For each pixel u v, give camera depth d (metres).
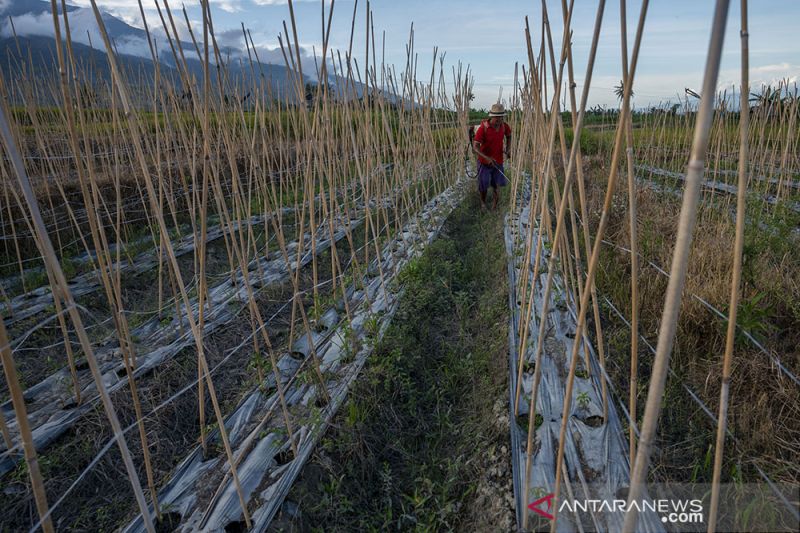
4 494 3.03
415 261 5.96
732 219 6.06
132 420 3.70
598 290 4.66
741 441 2.77
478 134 8.78
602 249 5.57
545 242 6.05
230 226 4.04
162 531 2.79
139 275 6.27
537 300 4.71
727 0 1.05
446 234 8.05
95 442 3.46
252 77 6.02
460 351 4.53
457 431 3.57
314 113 4.14
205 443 3.27
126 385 3.95
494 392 3.76
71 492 3.12
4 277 6.30
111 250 7.12
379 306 5.24
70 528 2.92
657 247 5.12
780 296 3.89
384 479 3.17
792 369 3.25
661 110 10.82
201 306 2.85
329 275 6.47
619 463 2.76
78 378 4.08
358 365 4.03
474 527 2.74
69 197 8.02
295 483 3.00
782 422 2.86
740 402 3.06
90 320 5.23
